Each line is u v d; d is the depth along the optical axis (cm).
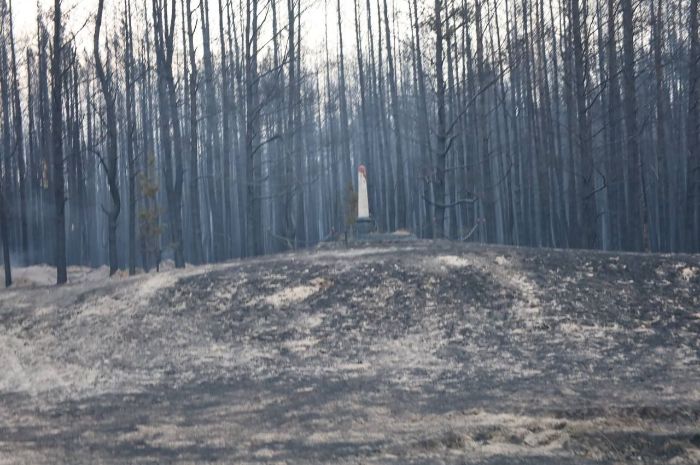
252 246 4978
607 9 5409
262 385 2039
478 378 2009
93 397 1989
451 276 2900
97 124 8506
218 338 2539
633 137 4362
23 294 3341
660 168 5344
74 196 7288
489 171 5875
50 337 2684
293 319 2652
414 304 2703
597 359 2184
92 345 2553
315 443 1366
